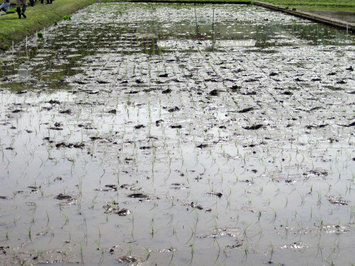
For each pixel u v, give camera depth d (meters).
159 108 9.06
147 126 8.05
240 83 11.09
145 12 29.81
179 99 9.67
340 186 5.95
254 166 6.50
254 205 5.47
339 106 9.26
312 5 33.62
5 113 8.80
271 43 17.52
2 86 10.87
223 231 4.93
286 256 4.49
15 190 5.82
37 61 13.91
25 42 17.70
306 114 8.73
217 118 8.48
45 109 9.05
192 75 11.94
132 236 4.82
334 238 4.80
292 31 21.02
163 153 6.91
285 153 6.94
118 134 7.68
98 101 9.57
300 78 11.59
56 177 6.16
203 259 4.44
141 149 7.06
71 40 18.16
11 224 5.02
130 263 4.36
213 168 6.43
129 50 15.82
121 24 23.38
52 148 7.13
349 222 5.12
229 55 14.93
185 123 8.20
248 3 36.69
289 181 6.06
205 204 5.48
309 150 7.06
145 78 11.57
